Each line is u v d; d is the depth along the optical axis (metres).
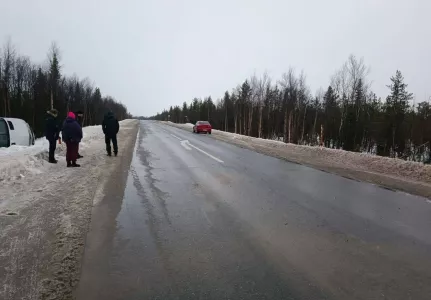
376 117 39.34
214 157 10.98
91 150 11.98
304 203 5.21
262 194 5.76
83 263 2.92
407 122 36.97
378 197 5.69
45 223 3.89
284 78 46.09
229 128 66.19
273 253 3.28
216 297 2.44
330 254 3.29
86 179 6.56
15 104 36.09
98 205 4.75
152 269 2.87
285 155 11.84
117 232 3.72
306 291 2.56
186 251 3.27
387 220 4.42
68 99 42.66
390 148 36.66
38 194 5.23
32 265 2.83
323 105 51.75
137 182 6.52
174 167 8.62
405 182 7.01
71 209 4.48
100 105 72.00
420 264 3.10
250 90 51.44
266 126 55.81
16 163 6.66
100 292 2.46
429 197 5.72
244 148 14.45
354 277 2.82
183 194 5.63
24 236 3.47
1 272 2.69
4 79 33.75
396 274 2.89
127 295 2.44
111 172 7.49
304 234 3.83
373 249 3.44
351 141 38.25
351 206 5.09
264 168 8.76
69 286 2.53
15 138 10.39
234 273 2.83
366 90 37.28
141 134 23.48
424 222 4.36
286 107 46.22
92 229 3.77
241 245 3.46
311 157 11.34
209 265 2.97
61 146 11.15
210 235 3.73
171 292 2.50
